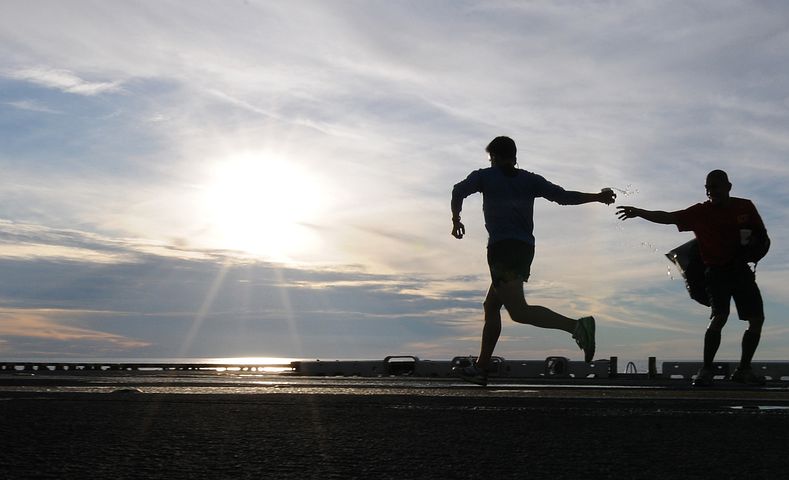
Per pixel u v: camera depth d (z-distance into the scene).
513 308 7.42
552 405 5.35
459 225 7.74
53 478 2.60
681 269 9.52
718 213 9.20
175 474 2.68
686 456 3.09
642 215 9.34
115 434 3.64
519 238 7.54
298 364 19.50
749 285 9.17
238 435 3.62
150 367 23.12
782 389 8.16
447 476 2.66
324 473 2.71
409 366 17.92
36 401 5.32
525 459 3.01
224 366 20.80
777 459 3.02
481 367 8.31
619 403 5.59
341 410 4.80
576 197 7.71
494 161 7.78
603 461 2.97
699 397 6.53
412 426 4.01
